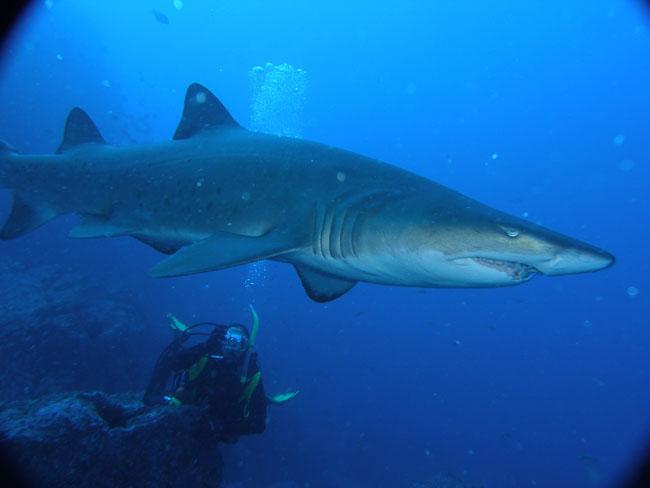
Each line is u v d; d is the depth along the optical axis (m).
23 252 18.33
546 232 2.76
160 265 2.98
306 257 3.71
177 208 4.25
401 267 3.29
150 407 5.18
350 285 4.22
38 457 3.79
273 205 3.76
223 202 4.00
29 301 13.55
